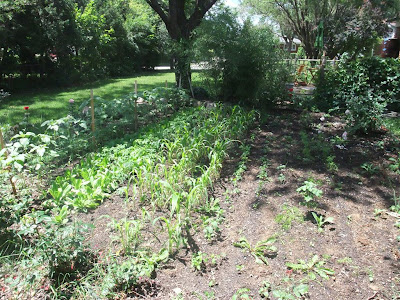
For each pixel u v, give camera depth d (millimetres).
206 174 4004
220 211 3752
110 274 2672
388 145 6055
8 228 3432
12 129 6156
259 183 4430
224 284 2746
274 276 2824
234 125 6496
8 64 13352
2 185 3594
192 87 10469
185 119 7035
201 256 3008
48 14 13797
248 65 8664
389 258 3043
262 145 6082
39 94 12648
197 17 10492
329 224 3566
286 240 3299
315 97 9383
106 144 5824
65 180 4133
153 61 26484
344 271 2881
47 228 2709
